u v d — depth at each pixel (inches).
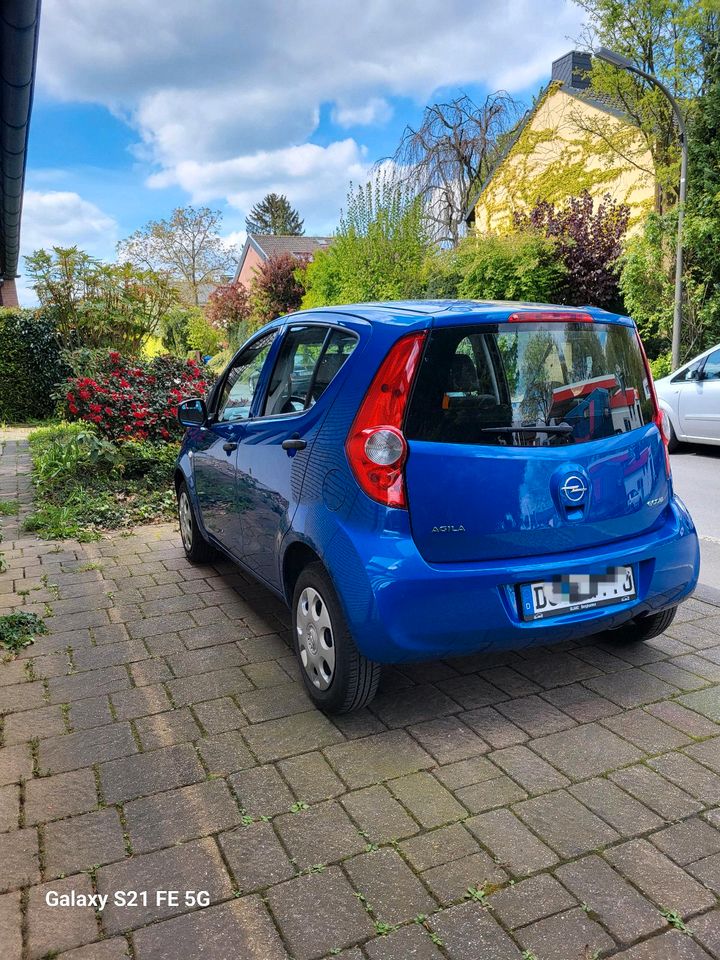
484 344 116.3
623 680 136.8
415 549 110.3
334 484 118.1
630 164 861.8
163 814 100.8
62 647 155.9
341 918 82.7
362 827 97.4
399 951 78.2
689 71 629.9
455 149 1051.9
